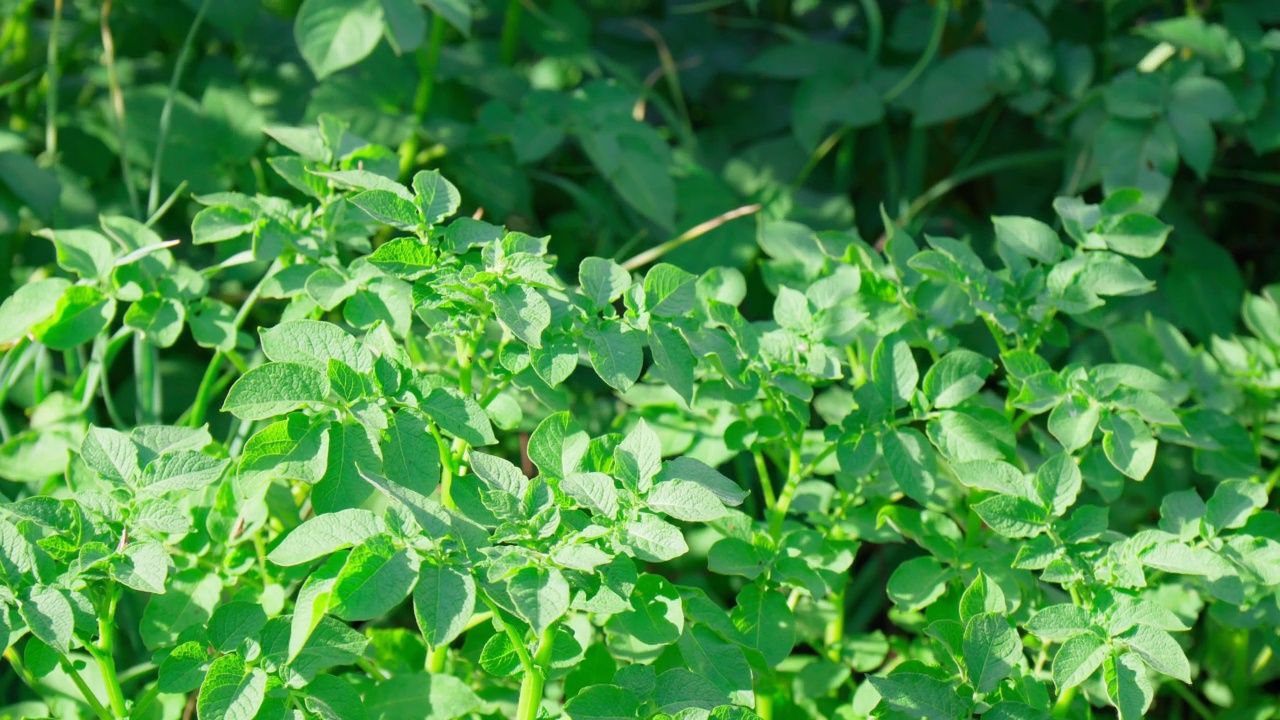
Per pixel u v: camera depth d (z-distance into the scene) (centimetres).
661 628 191
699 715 184
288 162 212
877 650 218
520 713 188
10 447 219
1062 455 199
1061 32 292
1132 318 255
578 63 292
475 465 188
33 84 288
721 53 322
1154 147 248
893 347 205
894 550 243
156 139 251
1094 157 250
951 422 203
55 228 250
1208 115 247
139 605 229
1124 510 240
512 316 189
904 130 310
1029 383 206
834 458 216
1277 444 247
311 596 181
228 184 251
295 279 208
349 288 203
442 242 195
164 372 252
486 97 291
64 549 187
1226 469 220
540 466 191
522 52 317
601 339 193
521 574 182
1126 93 251
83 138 266
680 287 197
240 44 284
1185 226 270
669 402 221
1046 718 190
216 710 184
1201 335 253
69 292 206
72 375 239
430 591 180
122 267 210
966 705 192
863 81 286
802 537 206
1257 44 256
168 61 290
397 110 262
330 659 187
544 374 191
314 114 255
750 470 251
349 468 187
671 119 299
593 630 210
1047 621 193
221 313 212
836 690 218
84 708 205
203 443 193
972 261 212
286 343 190
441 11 242
